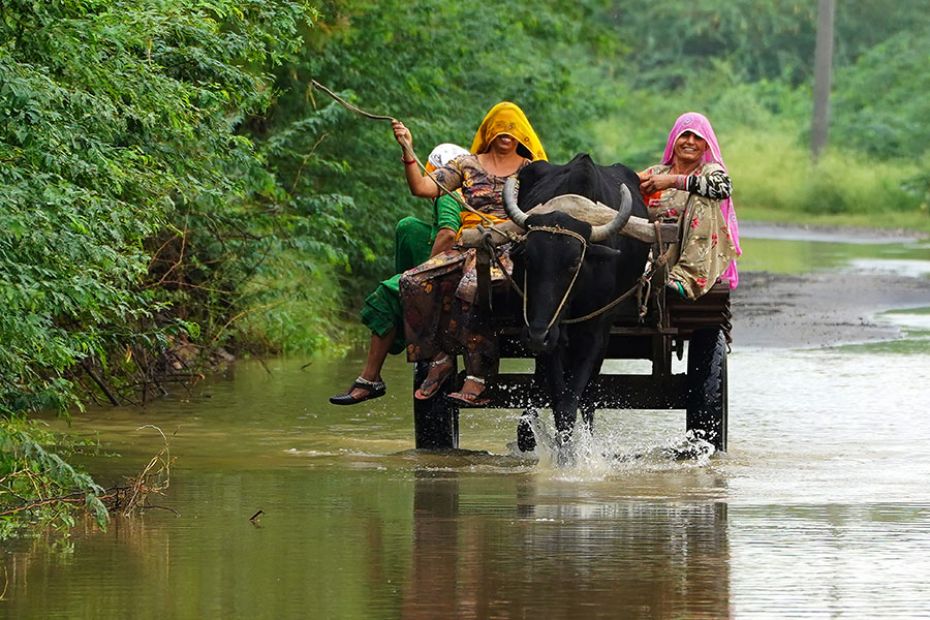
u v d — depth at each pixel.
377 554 20.72
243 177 38.75
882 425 32.47
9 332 23.03
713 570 19.81
